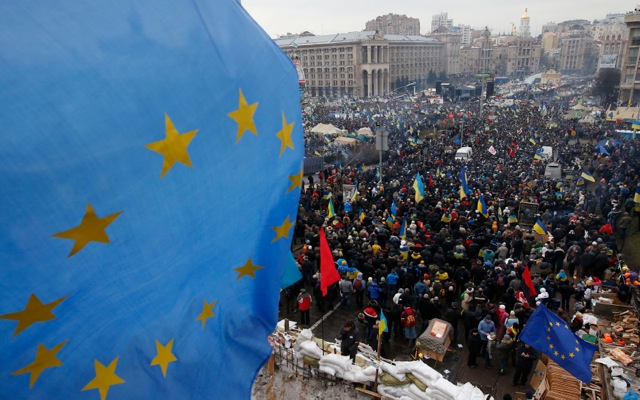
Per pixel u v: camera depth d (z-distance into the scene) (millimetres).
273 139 3922
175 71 3234
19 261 2641
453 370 11414
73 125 2762
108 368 3006
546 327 9336
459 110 72938
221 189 3541
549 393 9586
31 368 2760
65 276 2805
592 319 12938
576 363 9141
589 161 36812
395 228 17922
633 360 10938
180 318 3311
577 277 16516
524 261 16391
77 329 2881
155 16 3225
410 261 15758
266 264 3912
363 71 143625
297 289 14570
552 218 21906
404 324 12086
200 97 3373
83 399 2930
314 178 33688
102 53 2916
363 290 14234
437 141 46844
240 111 3645
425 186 26953
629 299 13828
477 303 12156
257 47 3885
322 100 107625
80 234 2846
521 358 10469
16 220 2604
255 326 3861
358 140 44156
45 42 2709
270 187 3898
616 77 96812
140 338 3117
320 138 46156
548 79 153125
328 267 10156
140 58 3080
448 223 19484
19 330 2695
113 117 2924
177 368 3297
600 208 24156
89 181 2842
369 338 12211
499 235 17859
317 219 20031
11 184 2568
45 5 2754
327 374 9375
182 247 3330
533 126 54906
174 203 3260
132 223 3061
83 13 2889
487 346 11445
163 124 3162
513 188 26234
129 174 3018
